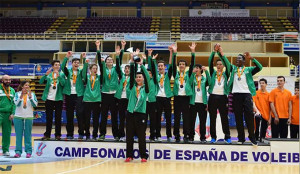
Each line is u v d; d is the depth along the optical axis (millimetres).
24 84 8508
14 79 20656
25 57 28375
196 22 30062
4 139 8711
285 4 31969
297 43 23344
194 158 8031
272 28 28797
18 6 32781
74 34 27219
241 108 8031
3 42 25203
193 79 8180
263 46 23234
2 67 20734
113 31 28750
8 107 8664
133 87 7809
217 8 31922
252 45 23281
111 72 8445
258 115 9188
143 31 28719
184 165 7492
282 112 9055
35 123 19875
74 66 8594
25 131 8539
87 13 32562
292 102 9273
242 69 8055
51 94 8438
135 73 8242
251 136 7996
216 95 8078
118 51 8336
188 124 8180
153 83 8242
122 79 8469
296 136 9289
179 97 8156
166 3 32500
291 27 29016
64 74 8516
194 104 8234
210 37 23797
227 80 8094
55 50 24891
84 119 8562
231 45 23297
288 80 17078
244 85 7980
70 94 8508
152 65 8148
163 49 23500
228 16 31188
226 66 8023
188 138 8312
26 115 8508
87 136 8500
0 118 8570
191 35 23812
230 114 19062
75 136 12633
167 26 29641
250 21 30047
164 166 7320
